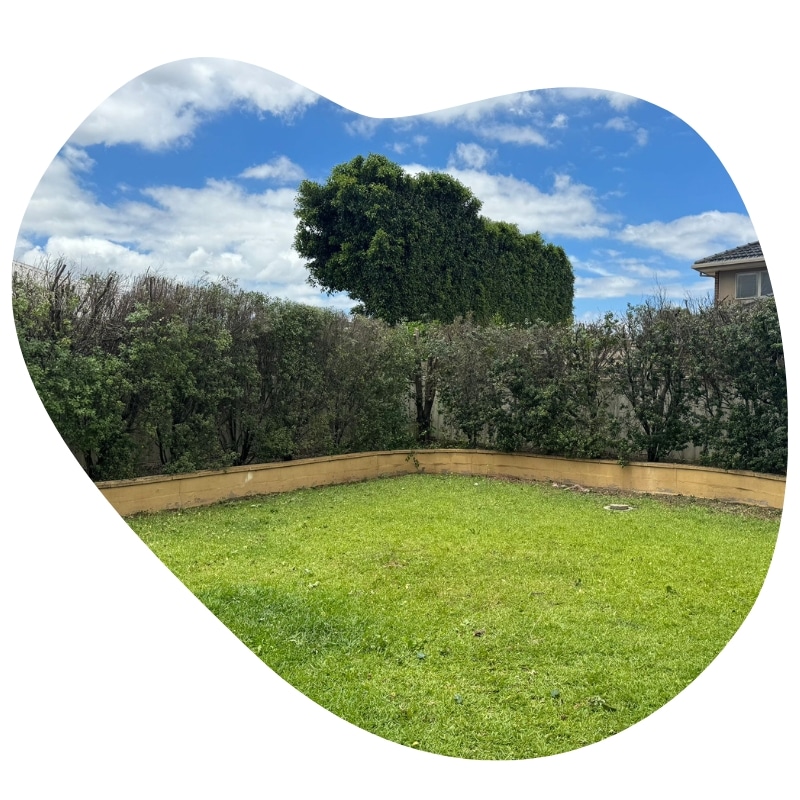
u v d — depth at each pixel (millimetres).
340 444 9625
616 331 8562
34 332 5598
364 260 13062
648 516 6793
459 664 3803
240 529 6332
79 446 5961
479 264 12438
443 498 8055
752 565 5199
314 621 4219
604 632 4141
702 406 7742
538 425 9383
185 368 6957
